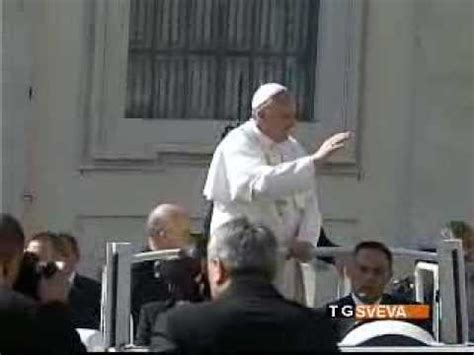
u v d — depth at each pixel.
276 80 48.44
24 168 46.00
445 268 29.23
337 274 29.86
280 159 31.48
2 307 25.14
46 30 45.97
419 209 47.91
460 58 47.91
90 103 46.38
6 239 26.78
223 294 23.38
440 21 47.78
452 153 48.03
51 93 46.12
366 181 47.59
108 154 46.47
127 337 28.16
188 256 28.05
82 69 46.25
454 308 29.14
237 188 30.81
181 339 23.11
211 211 32.09
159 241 34.50
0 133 45.66
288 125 31.41
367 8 47.53
